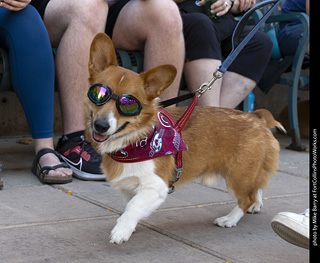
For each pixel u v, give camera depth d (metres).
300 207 2.56
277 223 2.13
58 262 2.06
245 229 2.35
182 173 2.31
